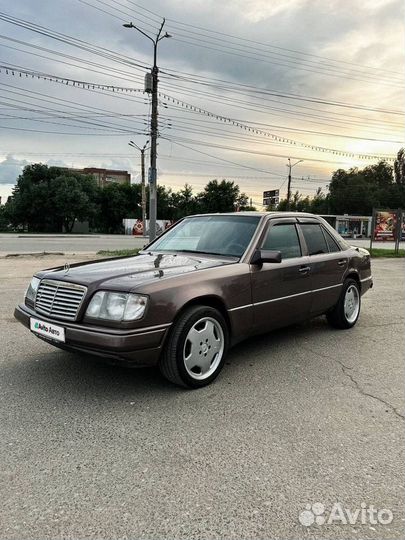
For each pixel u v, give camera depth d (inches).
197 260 173.0
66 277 148.3
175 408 138.6
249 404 142.9
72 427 125.5
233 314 163.5
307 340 218.8
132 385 155.6
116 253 695.7
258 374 170.2
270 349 203.0
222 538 84.2
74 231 2468.0
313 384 161.5
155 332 137.5
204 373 156.1
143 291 136.5
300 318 202.5
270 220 194.2
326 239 226.5
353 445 118.9
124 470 105.4
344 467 108.4
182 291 145.6
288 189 1847.9
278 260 167.0
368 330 241.3
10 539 82.7
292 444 118.7
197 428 126.3
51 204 2240.4
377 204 3319.4
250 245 179.6
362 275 250.7
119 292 135.8
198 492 97.6
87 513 90.2
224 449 115.6
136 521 88.0
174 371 146.1
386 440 121.9
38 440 118.3
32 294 161.2
